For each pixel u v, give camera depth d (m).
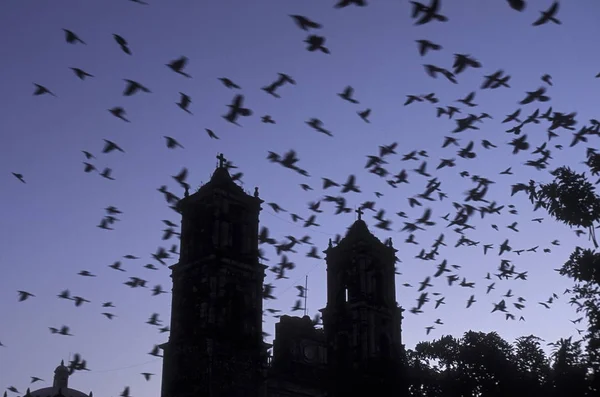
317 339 74.25
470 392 63.03
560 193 31.62
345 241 78.62
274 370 66.88
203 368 57.22
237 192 69.31
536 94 18.22
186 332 62.84
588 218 31.19
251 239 68.75
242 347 62.66
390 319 76.31
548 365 63.56
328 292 78.62
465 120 19.81
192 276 65.50
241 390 58.22
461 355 64.94
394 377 64.06
